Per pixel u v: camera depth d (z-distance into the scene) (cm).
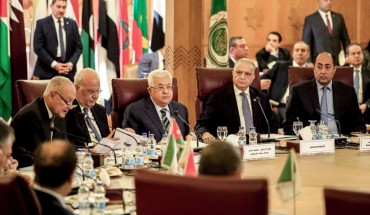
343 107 1488
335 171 991
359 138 1253
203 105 1491
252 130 1223
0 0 1775
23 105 1240
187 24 1980
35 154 633
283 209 746
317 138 1263
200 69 1497
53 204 608
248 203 539
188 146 809
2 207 580
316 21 2173
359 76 1939
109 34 1945
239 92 1458
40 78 1823
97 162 1008
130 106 1377
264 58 2156
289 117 1482
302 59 1975
